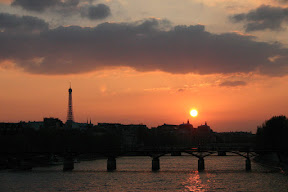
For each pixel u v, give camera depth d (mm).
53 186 132750
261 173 168500
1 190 125125
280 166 192500
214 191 122062
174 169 193250
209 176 158250
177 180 146000
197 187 129250
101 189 126750
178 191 122375
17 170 190500
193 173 170500
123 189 126562
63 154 191375
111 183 139250
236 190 123125
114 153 193625
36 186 132875
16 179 150875
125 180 146875
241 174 164875
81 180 147250
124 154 194125
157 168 189875
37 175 164125
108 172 177000
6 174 169500
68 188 128750
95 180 147125
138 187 130125
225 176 157875
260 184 134625
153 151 191375
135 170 187500
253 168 197000
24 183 139625
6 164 199500
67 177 157000
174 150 192875
